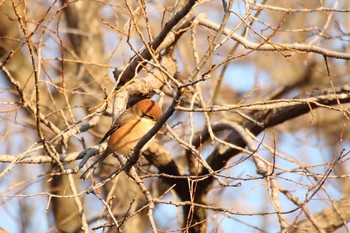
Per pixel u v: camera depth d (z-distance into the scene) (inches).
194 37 406.6
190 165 483.2
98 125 550.9
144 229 543.2
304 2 613.6
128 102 419.5
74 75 570.9
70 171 362.0
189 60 614.2
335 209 398.9
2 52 546.3
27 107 362.3
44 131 523.5
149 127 387.9
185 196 489.4
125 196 537.6
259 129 479.5
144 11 343.9
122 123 386.9
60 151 494.0
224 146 473.1
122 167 350.0
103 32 598.9
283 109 463.5
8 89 445.1
